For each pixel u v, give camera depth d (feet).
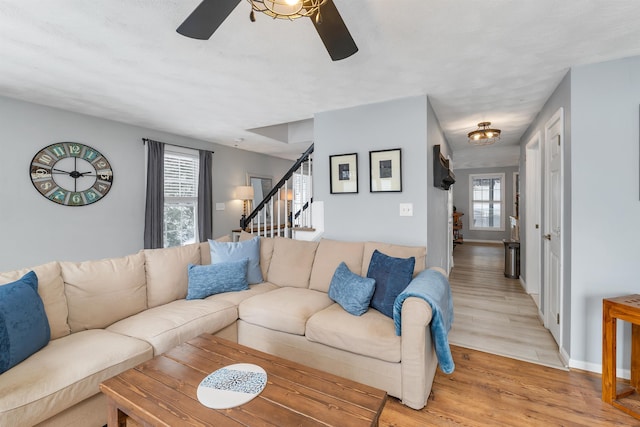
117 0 4.93
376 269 7.68
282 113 11.09
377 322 6.57
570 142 7.40
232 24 5.60
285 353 7.29
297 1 3.88
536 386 6.67
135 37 6.07
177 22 5.55
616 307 5.98
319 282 8.87
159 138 13.85
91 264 7.04
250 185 18.95
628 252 6.88
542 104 10.09
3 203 9.44
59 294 6.28
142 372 4.62
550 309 9.43
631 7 5.04
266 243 10.34
